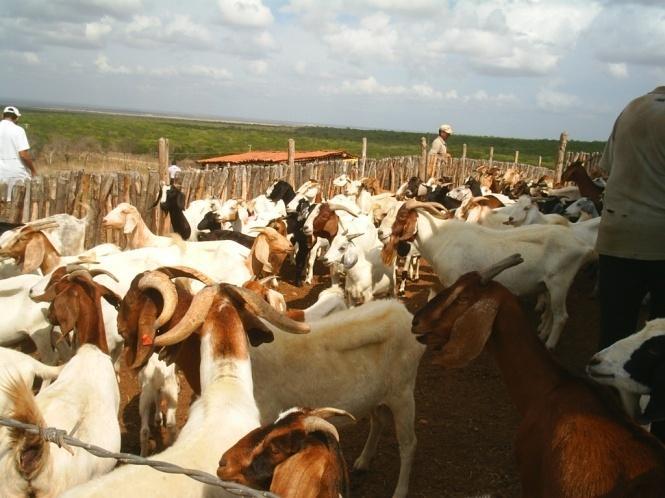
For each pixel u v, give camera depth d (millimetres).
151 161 38219
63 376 4055
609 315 4914
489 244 8062
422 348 5141
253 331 3791
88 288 4465
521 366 3631
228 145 61250
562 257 7992
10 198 10375
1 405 3977
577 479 2928
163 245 9117
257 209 13953
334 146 65500
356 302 9477
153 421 6035
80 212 11180
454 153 49562
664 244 4629
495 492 5332
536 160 48969
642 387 3529
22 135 10797
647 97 4695
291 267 13938
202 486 2893
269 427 2557
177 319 4059
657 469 2826
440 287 8586
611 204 4785
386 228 9859
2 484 3305
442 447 6102
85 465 3602
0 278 7453
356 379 4801
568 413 3211
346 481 2445
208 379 3434
